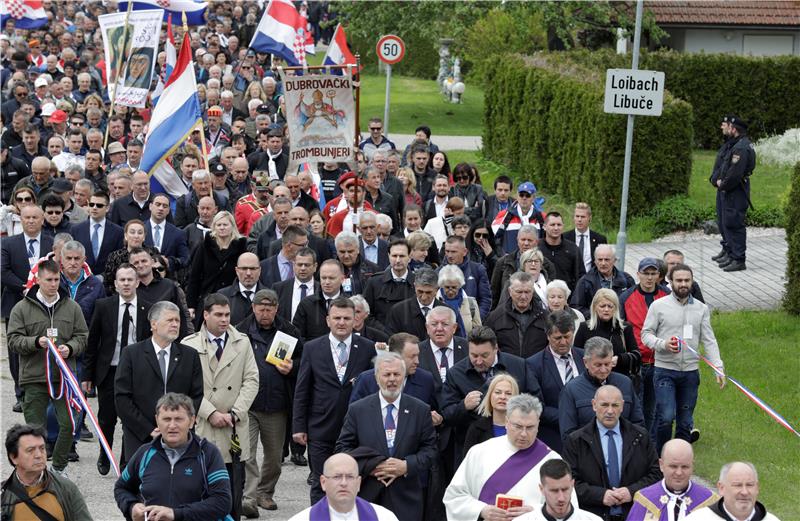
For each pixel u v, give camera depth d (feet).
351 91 81.92
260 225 76.33
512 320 60.39
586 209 78.54
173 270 75.82
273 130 103.81
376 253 73.10
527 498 45.44
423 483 50.08
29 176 89.81
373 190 88.43
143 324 60.80
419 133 106.93
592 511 48.01
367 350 55.57
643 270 64.85
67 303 60.85
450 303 61.46
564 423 51.06
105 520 54.24
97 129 108.68
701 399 72.38
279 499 59.62
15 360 61.62
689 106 110.83
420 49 235.40
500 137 146.82
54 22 195.21
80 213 82.74
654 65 148.15
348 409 49.88
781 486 59.77
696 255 102.53
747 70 149.18
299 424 55.21
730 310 87.92
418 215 79.15
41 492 42.27
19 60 149.79
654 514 45.24
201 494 44.19
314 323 60.70
